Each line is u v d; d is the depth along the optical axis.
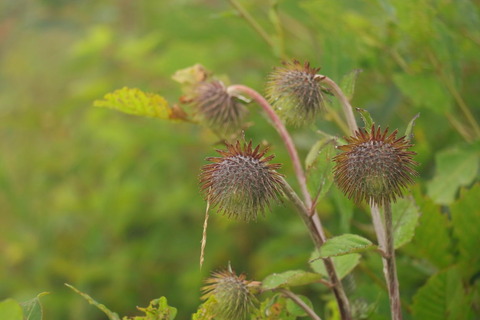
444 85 4.48
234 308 2.79
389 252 2.65
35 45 9.70
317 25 5.17
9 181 8.30
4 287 7.52
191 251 6.88
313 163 2.81
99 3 8.09
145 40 7.03
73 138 8.80
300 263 4.57
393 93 4.98
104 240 7.56
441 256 3.78
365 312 3.44
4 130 9.17
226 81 3.62
